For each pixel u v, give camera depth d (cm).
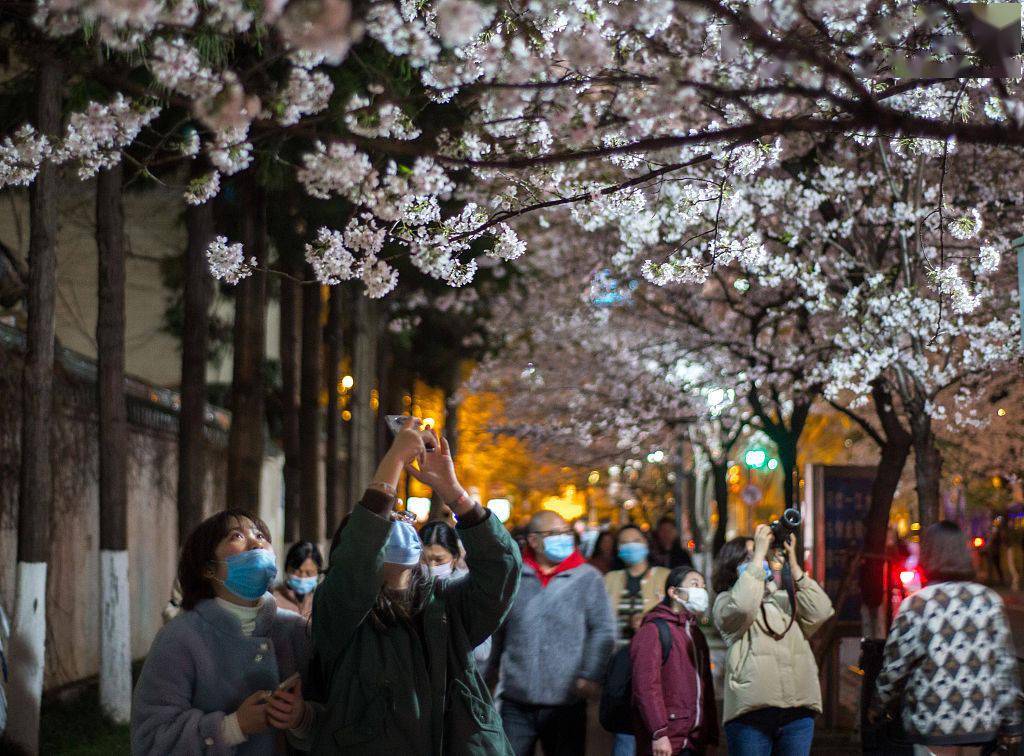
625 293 2197
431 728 454
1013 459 2928
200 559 435
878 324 1482
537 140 624
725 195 865
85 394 1590
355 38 385
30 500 1063
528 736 760
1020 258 732
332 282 678
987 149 1560
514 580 471
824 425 4038
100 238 1286
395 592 461
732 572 853
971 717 631
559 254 2350
